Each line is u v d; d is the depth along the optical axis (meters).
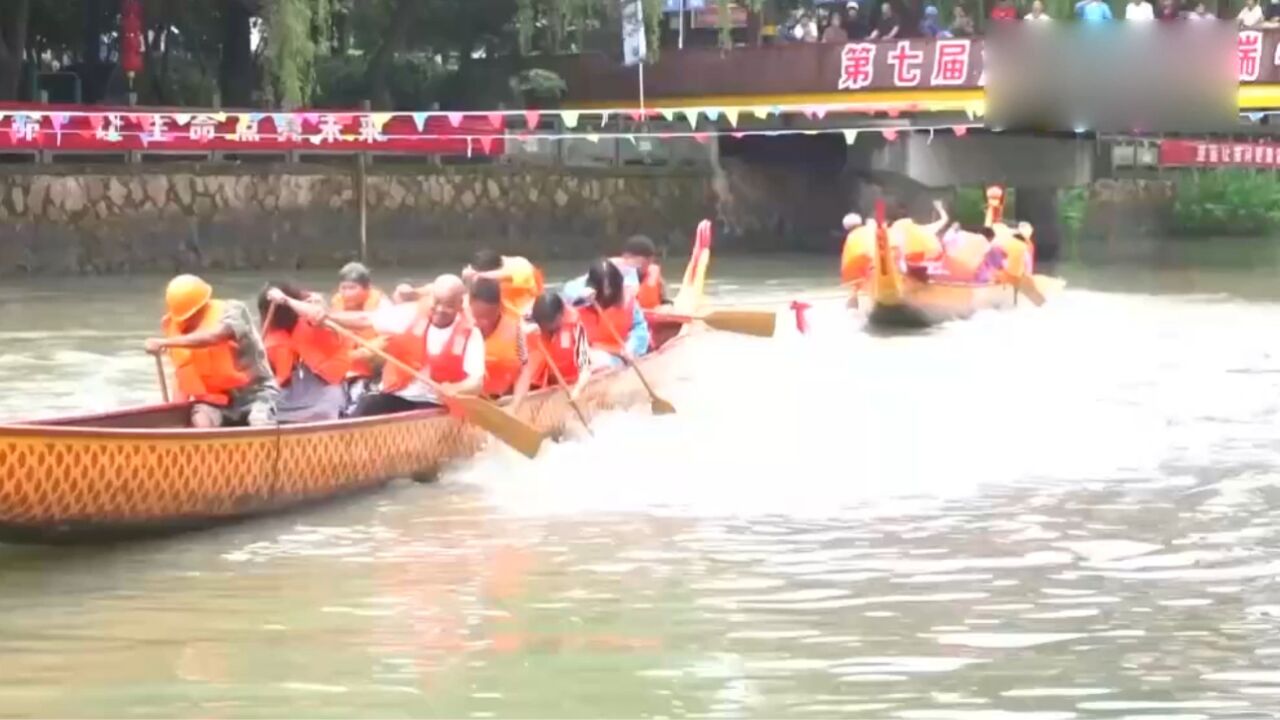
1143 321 19.97
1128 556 8.55
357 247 28.03
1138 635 7.23
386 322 10.32
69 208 25.17
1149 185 39.12
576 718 6.22
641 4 29.52
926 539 8.88
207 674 6.68
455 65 33.75
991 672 6.75
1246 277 27.30
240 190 26.83
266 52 26.17
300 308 10.04
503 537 8.87
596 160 31.86
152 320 19.28
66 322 19.03
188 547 8.60
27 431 7.80
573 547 8.67
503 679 6.64
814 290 24.12
